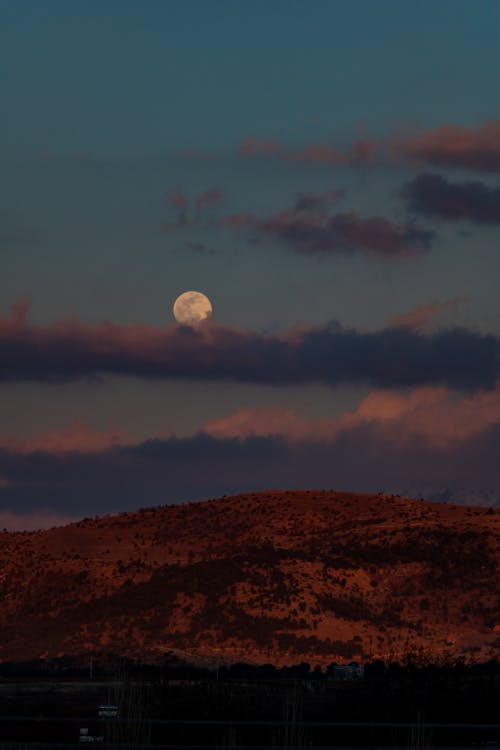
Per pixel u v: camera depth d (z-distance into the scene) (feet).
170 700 503.61
